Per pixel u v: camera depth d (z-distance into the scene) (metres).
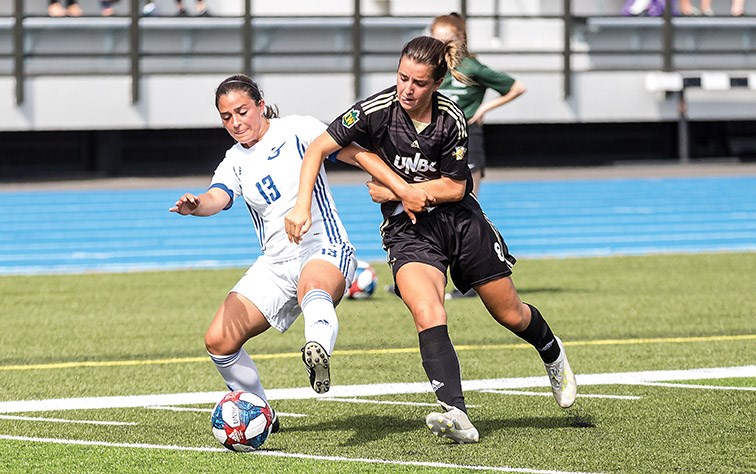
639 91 86.75
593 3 92.38
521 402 22.58
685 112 87.31
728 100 87.75
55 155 84.31
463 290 19.56
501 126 89.94
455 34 34.47
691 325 32.66
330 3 89.62
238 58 84.25
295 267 19.31
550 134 90.75
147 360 28.38
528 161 90.44
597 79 86.25
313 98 83.94
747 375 25.23
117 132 84.56
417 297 18.56
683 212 64.69
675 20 88.88
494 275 19.11
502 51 87.12
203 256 52.81
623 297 38.69
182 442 19.42
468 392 23.72
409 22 86.12
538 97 85.56
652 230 59.16
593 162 89.94
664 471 16.92
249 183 19.19
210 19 83.50
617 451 18.19
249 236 58.38
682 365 26.53
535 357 27.88
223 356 19.55
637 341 30.05
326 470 17.17
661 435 19.31
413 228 19.19
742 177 78.50
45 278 46.22
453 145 18.62
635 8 89.50
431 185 18.81
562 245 54.97
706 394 23.05
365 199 68.56
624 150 91.81
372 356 28.38
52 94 80.19
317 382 17.67
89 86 80.50
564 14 85.69
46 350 29.91
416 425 20.58
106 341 31.27
